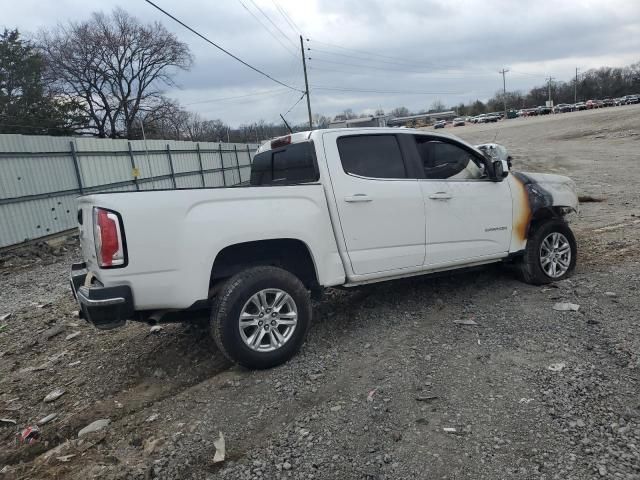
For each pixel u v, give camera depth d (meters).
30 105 41.34
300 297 4.16
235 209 3.98
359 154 4.71
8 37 41.12
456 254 5.17
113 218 3.56
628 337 4.08
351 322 5.04
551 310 4.88
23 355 5.26
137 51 51.75
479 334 4.45
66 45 48.78
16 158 13.77
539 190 5.80
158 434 3.33
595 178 16.98
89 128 49.28
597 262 6.58
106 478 2.90
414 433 3.04
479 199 5.31
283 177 4.97
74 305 7.03
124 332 5.47
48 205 14.77
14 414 3.92
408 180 4.89
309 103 49.16
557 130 43.09
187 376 4.25
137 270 3.63
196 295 3.81
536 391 3.38
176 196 3.77
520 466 2.66
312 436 3.10
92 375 4.46
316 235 4.32
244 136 49.97
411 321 4.93
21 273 11.01
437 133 5.25
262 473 2.80
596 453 2.71
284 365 4.15
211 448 3.10
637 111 46.47
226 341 3.90
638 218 9.72
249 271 4.04
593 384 3.40
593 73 134.25
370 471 2.73
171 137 57.69
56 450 3.29
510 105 138.00
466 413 3.20
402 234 4.80
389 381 3.71
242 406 3.57
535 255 5.66
